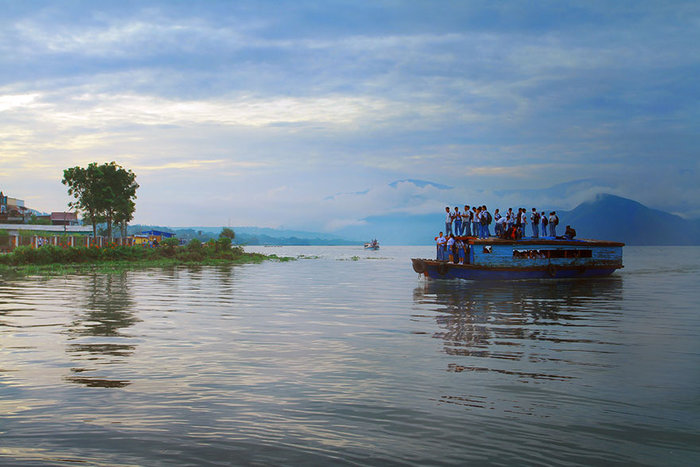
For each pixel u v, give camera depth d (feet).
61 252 172.65
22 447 23.22
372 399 30.04
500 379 34.37
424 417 27.17
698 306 74.69
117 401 29.43
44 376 34.47
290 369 36.65
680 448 23.65
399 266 209.15
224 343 45.57
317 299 82.12
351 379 34.14
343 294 90.58
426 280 125.59
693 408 28.86
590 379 34.53
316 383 33.24
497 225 127.85
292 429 25.45
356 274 151.74
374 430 25.39
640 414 27.89
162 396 30.37
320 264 229.25
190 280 119.24
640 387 32.78
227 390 31.63
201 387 32.22
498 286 108.58
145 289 94.79
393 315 64.18
